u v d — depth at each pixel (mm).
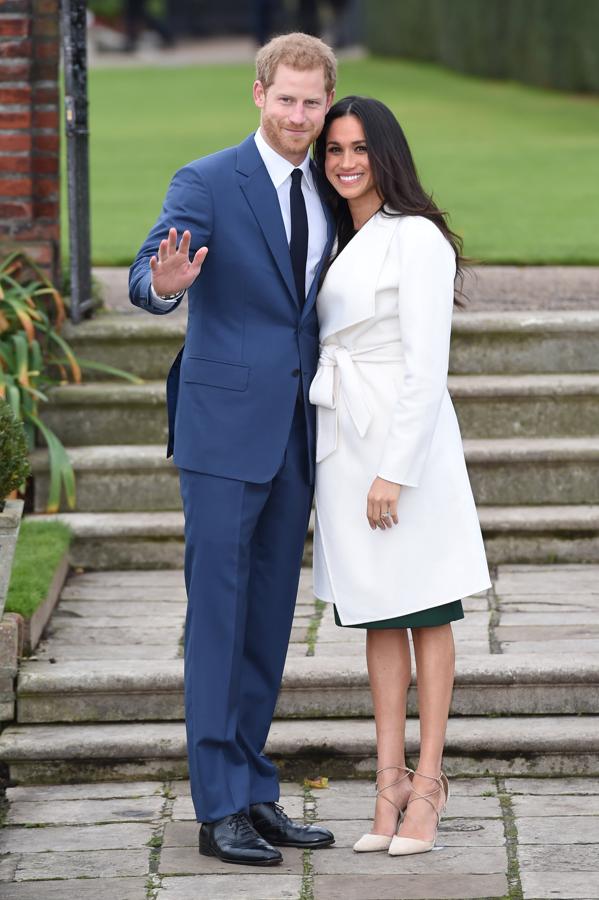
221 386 9469
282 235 9438
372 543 9555
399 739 9789
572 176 29797
